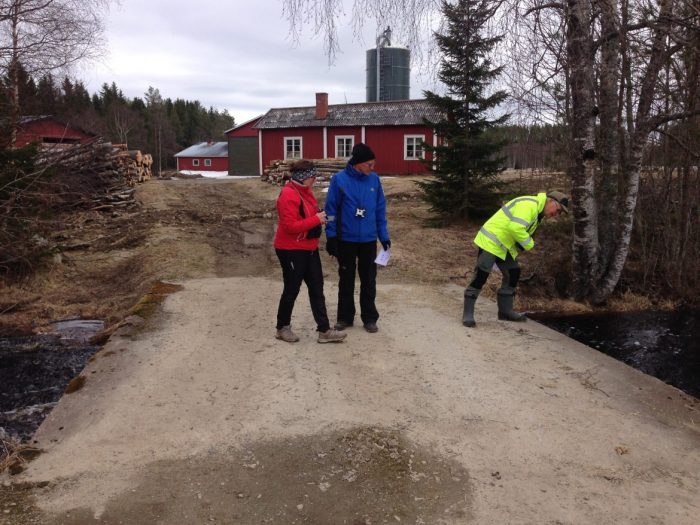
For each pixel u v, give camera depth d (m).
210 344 5.44
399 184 20.44
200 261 9.54
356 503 2.99
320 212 5.28
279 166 22.05
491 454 3.52
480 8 7.43
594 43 7.25
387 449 3.53
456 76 12.31
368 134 29.30
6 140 9.80
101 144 15.25
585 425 3.91
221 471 3.26
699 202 9.35
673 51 7.47
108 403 4.11
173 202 16.23
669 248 9.59
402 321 6.36
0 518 2.78
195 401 4.17
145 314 6.42
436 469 3.33
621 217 8.23
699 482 3.26
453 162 12.73
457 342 5.63
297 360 5.04
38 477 3.16
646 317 8.16
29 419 4.62
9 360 6.14
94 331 7.18
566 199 5.89
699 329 7.66
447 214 13.46
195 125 103.44
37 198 9.48
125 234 12.02
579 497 3.09
